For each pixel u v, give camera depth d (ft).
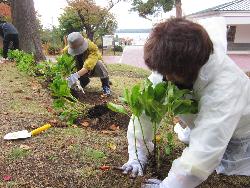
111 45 81.10
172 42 5.94
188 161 6.48
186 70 6.17
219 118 6.45
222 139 6.45
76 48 16.93
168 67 6.12
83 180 8.43
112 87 21.57
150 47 6.20
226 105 6.49
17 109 14.53
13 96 16.92
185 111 7.20
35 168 9.01
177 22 6.17
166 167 8.71
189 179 6.64
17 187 8.08
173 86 6.95
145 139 8.30
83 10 75.77
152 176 8.30
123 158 9.67
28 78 22.04
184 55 5.93
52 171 8.86
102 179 8.44
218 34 7.13
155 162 8.57
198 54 5.98
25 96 17.01
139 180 7.95
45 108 14.78
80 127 12.37
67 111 12.73
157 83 7.69
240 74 6.89
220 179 8.87
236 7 63.52
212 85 6.64
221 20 7.48
